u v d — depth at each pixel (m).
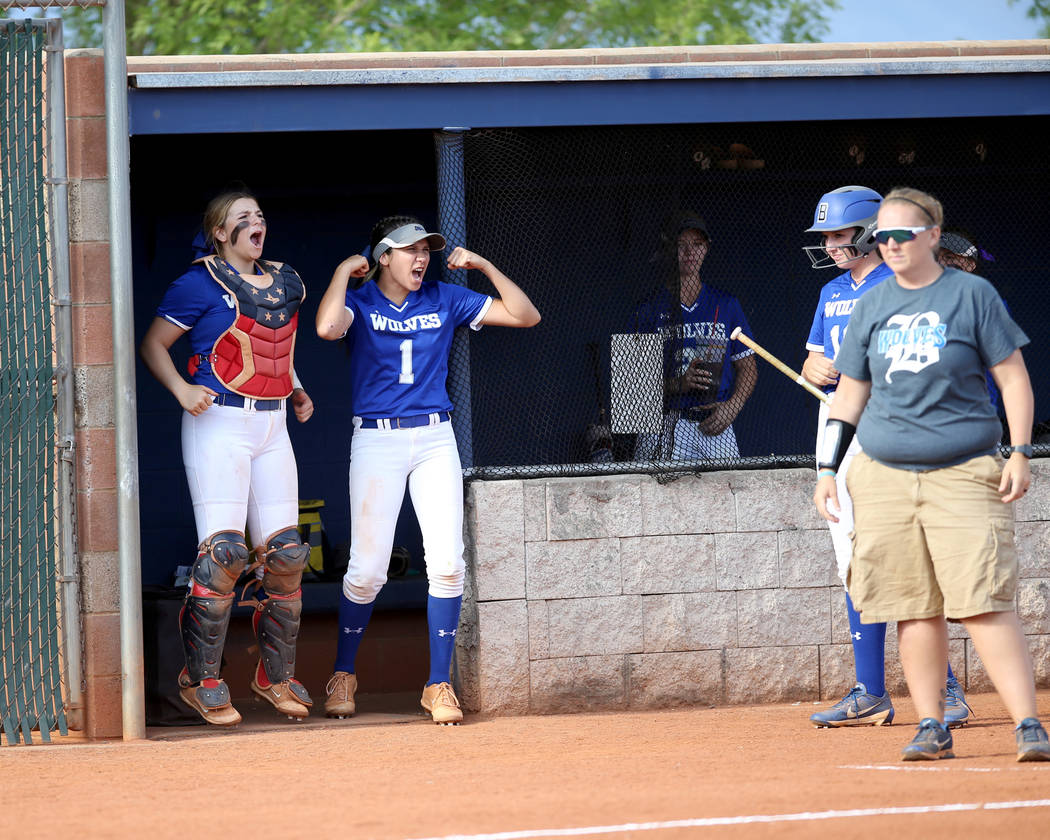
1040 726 16.00
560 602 24.23
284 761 19.14
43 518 21.95
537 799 14.17
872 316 16.69
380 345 23.20
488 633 24.00
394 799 14.69
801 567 24.97
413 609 30.59
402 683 28.33
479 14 72.44
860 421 16.94
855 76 24.58
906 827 12.07
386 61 26.08
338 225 31.16
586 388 26.66
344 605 23.95
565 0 73.31
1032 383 29.33
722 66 24.23
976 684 25.38
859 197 21.33
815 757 17.62
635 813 13.14
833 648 25.05
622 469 24.69
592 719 23.33
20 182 21.84
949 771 15.44
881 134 27.41
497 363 26.47
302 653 28.28
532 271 26.09
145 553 30.67
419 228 23.23
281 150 27.66
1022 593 25.33
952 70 24.62
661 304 25.81
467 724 23.03
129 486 21.97
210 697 22.80
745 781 15.09
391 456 23.25
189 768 18.62
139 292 30.14
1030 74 24.98
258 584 24.20
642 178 26.52
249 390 22.72
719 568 24.73
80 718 22.23
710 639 24.66
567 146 25.89
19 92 21.86
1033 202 28.84
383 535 23.36
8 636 21.84
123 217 21.94
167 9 69.31
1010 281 28.91
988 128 27.61
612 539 24.42
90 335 22.12
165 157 28.00
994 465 16.14
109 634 22.23
